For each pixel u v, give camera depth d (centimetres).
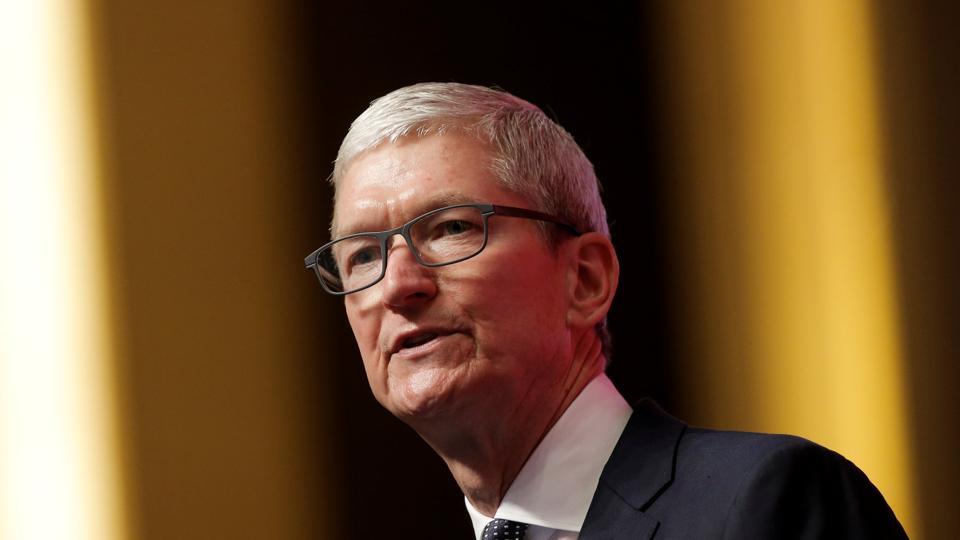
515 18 1204
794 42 1151
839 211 1127
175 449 1191
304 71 1223
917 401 1086
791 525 461
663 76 1196
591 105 1198
